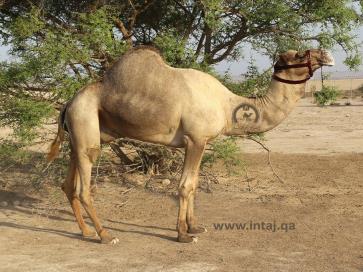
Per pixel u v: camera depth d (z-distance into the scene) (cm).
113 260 660
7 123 994
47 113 928
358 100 3950
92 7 1102
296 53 741
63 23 1102
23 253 689
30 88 1002
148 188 1090
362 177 1199
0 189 1079
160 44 989
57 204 977
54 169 1030
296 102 753
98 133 744
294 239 752
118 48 980
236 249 707
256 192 1063
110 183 1130
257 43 1078
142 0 1166
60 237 768
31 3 1030
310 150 1623
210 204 964
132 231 798
